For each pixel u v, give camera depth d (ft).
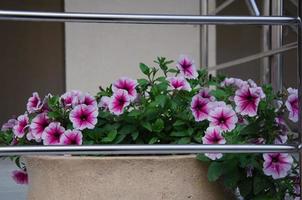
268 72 9.91
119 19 4.42
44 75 20.29
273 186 5.26
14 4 19.56
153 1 18.06
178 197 4.99
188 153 4.78
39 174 5.26
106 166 4.93
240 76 19.31
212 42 19.04
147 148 4.41
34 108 5.77
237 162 5.07
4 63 20.25
